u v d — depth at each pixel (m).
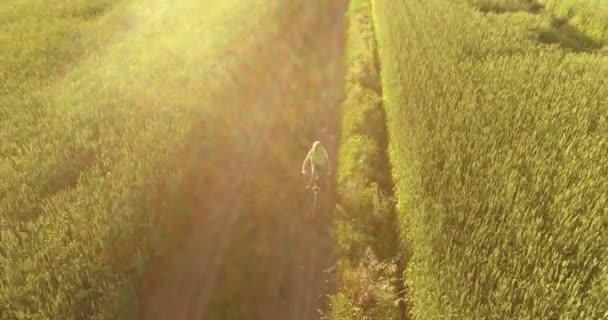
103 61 16.47
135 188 9.37
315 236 10.41
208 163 11.91
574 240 7.22
